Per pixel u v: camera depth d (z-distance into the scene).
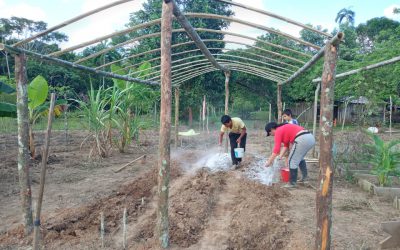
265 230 4.30
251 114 28.89
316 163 9.41
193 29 4.61
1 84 5.97
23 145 4.04
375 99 10.80
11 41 25.28
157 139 14.32
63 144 12.24
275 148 6.44
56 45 27.92
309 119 24.75
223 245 3.93
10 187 6.53
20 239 4.01
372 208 5.39
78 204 5.43
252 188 6.07
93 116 9.42
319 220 3.41
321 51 4.02
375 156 6.76
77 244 3.90
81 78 25.41
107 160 9.45
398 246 3.88
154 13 15.73
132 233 4.21
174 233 4.07
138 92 10.24
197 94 19.70
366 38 34.91
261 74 9.64
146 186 6.25
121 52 20.86
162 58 3.49
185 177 7.20
